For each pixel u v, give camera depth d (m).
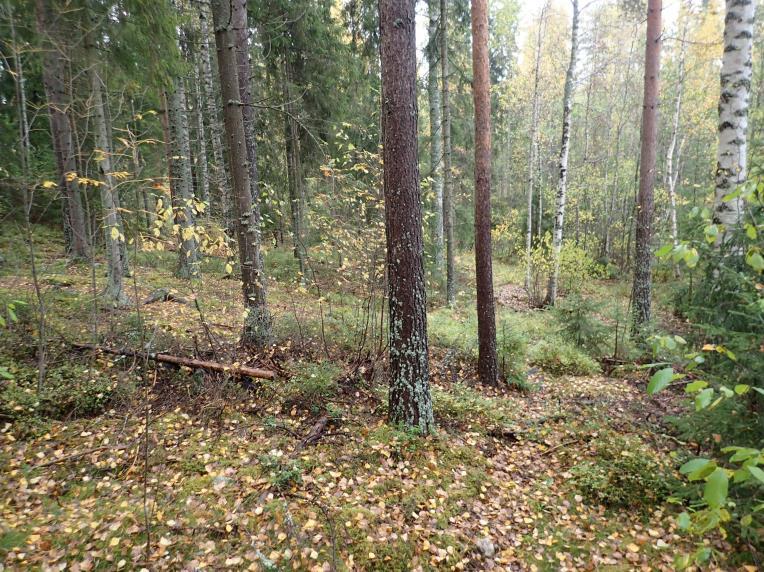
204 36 12.01
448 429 5.43
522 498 4.32
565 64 19.84
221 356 6.08
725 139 5.83
